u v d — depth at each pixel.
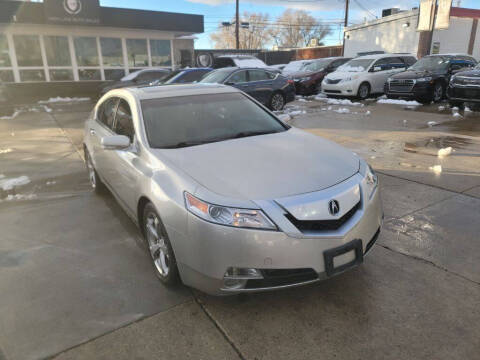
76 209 4.61
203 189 2.49
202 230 2.39
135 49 19.97
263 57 34.59
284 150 3.13
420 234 3.72
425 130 8.37
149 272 3.19
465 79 10.50
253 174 2.66
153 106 3.67
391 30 24.08
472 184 5.00
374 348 2.31
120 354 2.32
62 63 18.42
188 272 2.56
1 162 6.90
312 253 2.38
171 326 2.54
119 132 3.91
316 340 2.39
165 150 3.12
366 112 11.20
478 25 23.59
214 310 2.69
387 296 2.80
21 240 3.82
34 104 16.34
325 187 2.56
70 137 9.09
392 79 13.13
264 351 2.31
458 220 4.00
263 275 2.38
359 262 2.56
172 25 19.56
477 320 2.53
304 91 16.30
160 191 2.70
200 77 12.80
